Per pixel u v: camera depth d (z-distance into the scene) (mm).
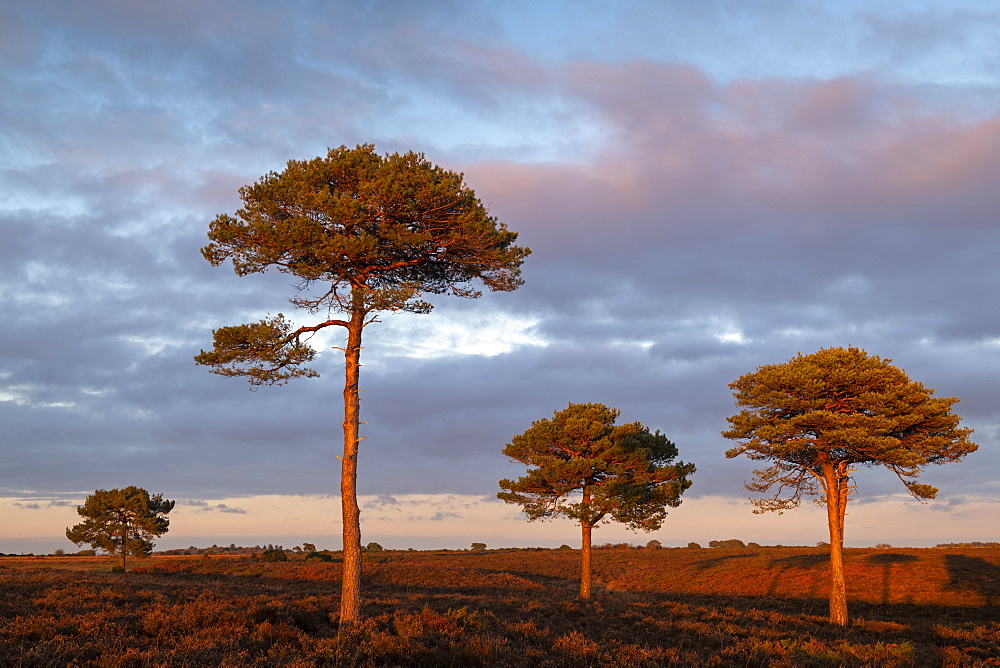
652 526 37031
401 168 18828
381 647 13070
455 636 15680
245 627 15281
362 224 18688
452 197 18688
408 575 50531
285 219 18625
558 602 30469
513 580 50656
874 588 42812
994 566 43875
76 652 11742
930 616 35406
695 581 54031
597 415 39125
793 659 17312
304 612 18859
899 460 29172
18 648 11922
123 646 13000
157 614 15867
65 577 31141
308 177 18406
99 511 51094
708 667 15656
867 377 29641
